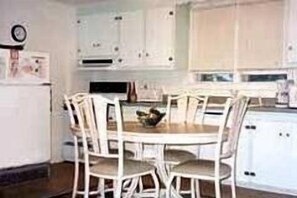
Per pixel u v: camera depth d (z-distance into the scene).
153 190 4.03
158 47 5.46
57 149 6.04
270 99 4.95
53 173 5.21
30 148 4.81
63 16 6.10
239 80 5.20
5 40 5.29
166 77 5.73
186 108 4.36
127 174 3.23
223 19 5.23
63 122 6.11
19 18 5.46
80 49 6.16
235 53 5.18
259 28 4.98
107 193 4.24
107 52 5.90
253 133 4.44
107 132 3.32
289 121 4.22
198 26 5.44
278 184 4.31
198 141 3.19
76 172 3.83
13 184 4.60
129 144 4.54
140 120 3.69
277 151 4.30
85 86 6.37
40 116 4.93
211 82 5.41
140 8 5.57
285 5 4.74
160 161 3.71
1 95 4.46
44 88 4.96
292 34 4.62
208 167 3.33
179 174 3.28
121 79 6.13
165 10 5.38
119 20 5.77
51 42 5.93
